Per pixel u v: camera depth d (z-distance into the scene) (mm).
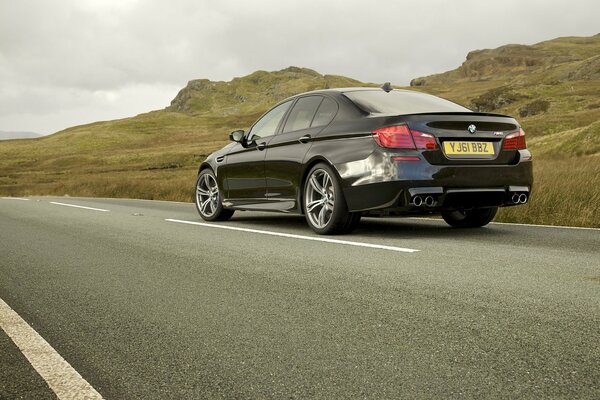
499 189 6133
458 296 3533
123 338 2928
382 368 2393
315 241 6027
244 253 5391
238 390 2217
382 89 7008
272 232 6902
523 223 7816
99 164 102125
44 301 3775
